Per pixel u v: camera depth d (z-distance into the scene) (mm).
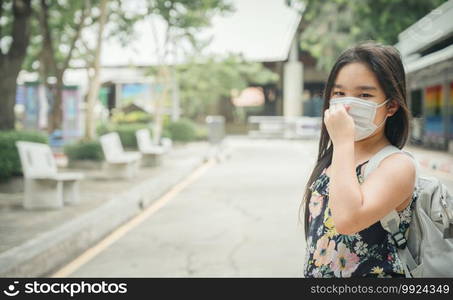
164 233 7020
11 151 9602
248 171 15125
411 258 1638
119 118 28672
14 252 5070
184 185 12188
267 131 35781
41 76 21281
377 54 1627
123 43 20047
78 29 16984
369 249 1606
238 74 34219
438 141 19547
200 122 41438
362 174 1627
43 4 16734
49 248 5297
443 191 1652
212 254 5820
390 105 1662
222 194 10633
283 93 42969
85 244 6270
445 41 13859
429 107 20844
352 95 1641
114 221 7441
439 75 18797
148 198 9633
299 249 6023
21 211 7781
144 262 5508
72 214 7477
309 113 42562
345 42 16406
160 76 23938
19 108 27984
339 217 1480
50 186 8039
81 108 20609
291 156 20562
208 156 18625
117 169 12172
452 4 11633
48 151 8883
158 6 20000
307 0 16406
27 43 11977
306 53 40750
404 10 14281
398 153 1596
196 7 20156
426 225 1626
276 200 9742
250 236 6742
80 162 14484
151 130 21312
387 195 1509
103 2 15234
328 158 1836
